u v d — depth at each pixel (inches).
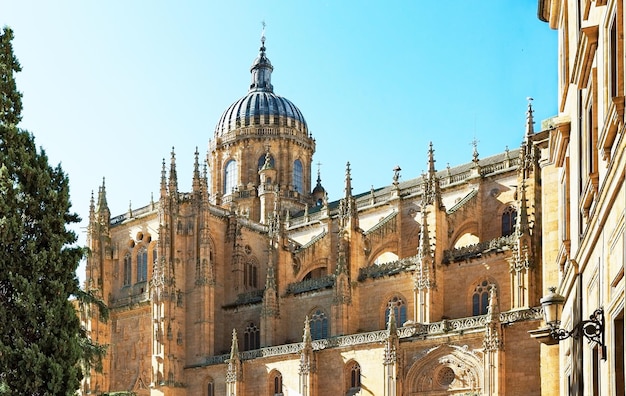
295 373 3494.1
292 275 3983.8
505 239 3248.0
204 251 4033.0
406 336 3196.4
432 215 3440.0
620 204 800.3
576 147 1235.2
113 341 4195.4
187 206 4143.7
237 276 4156.0
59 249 1744.6
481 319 3029.0
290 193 5251.0
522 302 2923.2
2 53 1768.0
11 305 1665.8
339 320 3526.1
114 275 4392.2
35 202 1734.7
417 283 3316.9
